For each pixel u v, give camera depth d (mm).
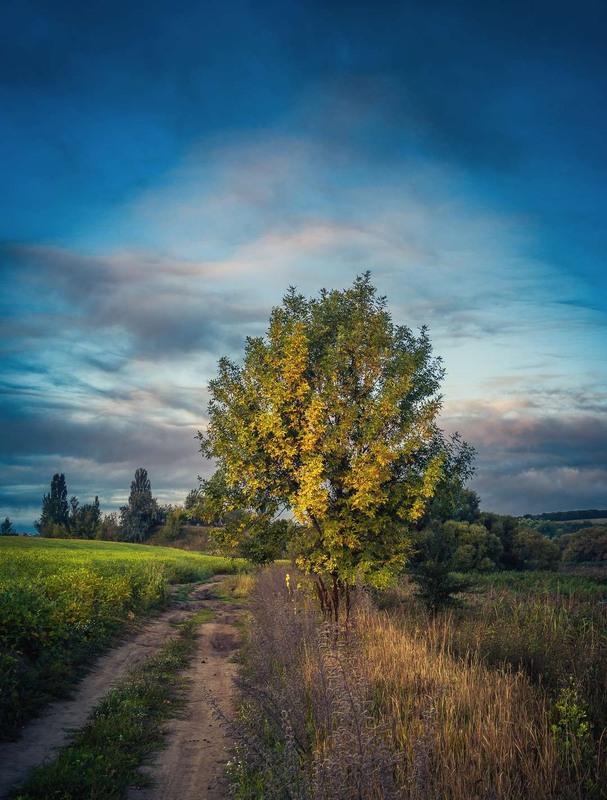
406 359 14359
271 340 15000
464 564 42625
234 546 15352
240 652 15641
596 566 52844
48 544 62188
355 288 15680
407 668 9383
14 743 8547
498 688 8031
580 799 5426
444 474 14438
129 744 8633
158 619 22656
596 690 8242
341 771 5285
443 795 5359
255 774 6891
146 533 119062
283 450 13797
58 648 13453
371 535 14258
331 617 14719
